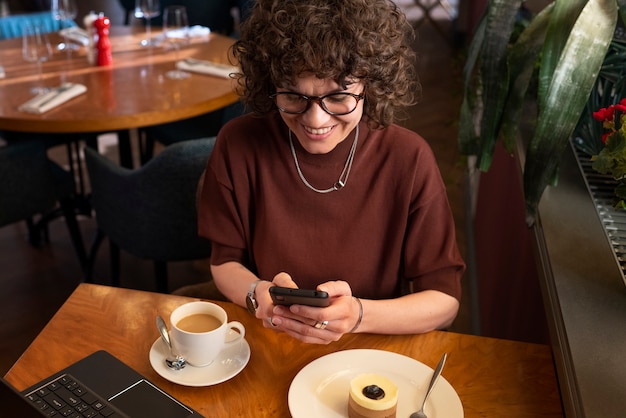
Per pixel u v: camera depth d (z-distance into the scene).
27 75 2.84
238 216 1.55
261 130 1.51
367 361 1.24
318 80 1.25
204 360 1.23
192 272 3.02
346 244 1.51
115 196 2.33
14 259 3.08
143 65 2.99
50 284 2.92
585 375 1.04
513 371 1.25
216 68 2.92
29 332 2.63
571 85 1.35
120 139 2.96
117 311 1.39
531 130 1.78
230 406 1.17
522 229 1.90
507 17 1.53
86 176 3.80
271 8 1.26
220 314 1.28
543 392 1.20
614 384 1.02
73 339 1.31
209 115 3.23
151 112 2.49
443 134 4.34
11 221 2.52
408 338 1.34
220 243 1.56
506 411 1.16
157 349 1.28
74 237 2.85
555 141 1.37
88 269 2.87
